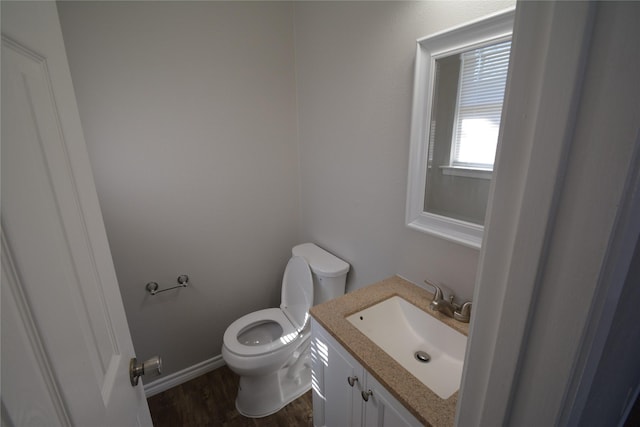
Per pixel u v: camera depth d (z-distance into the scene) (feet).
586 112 0.85
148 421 2.69
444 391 3.11
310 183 6.22
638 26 0.74
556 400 1.11
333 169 5.45
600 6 0.78
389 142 4.22
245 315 6.20
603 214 0.88
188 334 6.03
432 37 3.30
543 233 0.99
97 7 4.16
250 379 5.27
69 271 1.62
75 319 1.59
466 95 3.21
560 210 0.95
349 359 3.38
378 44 4.08
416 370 3.43
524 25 0.93
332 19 4.77
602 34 0.79
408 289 4.23
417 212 3.97
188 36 4.85
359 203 5.00
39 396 1.18
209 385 6.09
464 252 3.59
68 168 1.82
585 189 0.90
